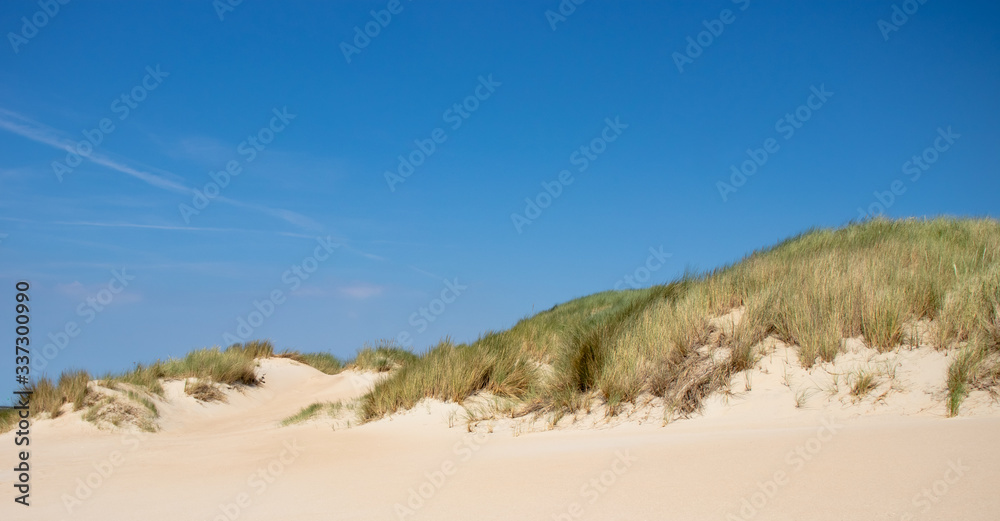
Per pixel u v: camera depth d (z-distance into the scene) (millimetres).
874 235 14031
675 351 9078
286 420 12734
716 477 4438
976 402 6320
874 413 6676
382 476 6008
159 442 11008
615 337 10047
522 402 10203
